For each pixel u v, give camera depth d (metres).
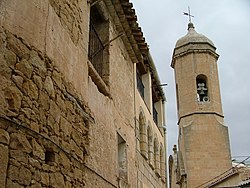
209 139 30.00
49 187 4.95
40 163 4.77
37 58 4.99
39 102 4.92
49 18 5.52
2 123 4.12
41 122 4.92
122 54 10.77
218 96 31.94
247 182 18.39
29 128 4.59
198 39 33.47
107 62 9.29
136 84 12.44
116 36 10.26
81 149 6.32
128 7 9.95
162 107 18.92
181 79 32.91
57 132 5.38
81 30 7.00
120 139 9.72
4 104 4.20
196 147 29.75
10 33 4.47
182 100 32.16
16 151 4.29
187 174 28.94
